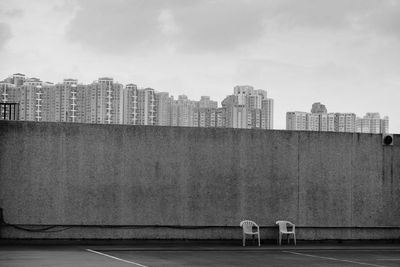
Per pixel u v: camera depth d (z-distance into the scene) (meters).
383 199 20.91
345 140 20.64
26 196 18.41
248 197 19.80
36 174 18.48
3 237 18.27
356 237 20.61
